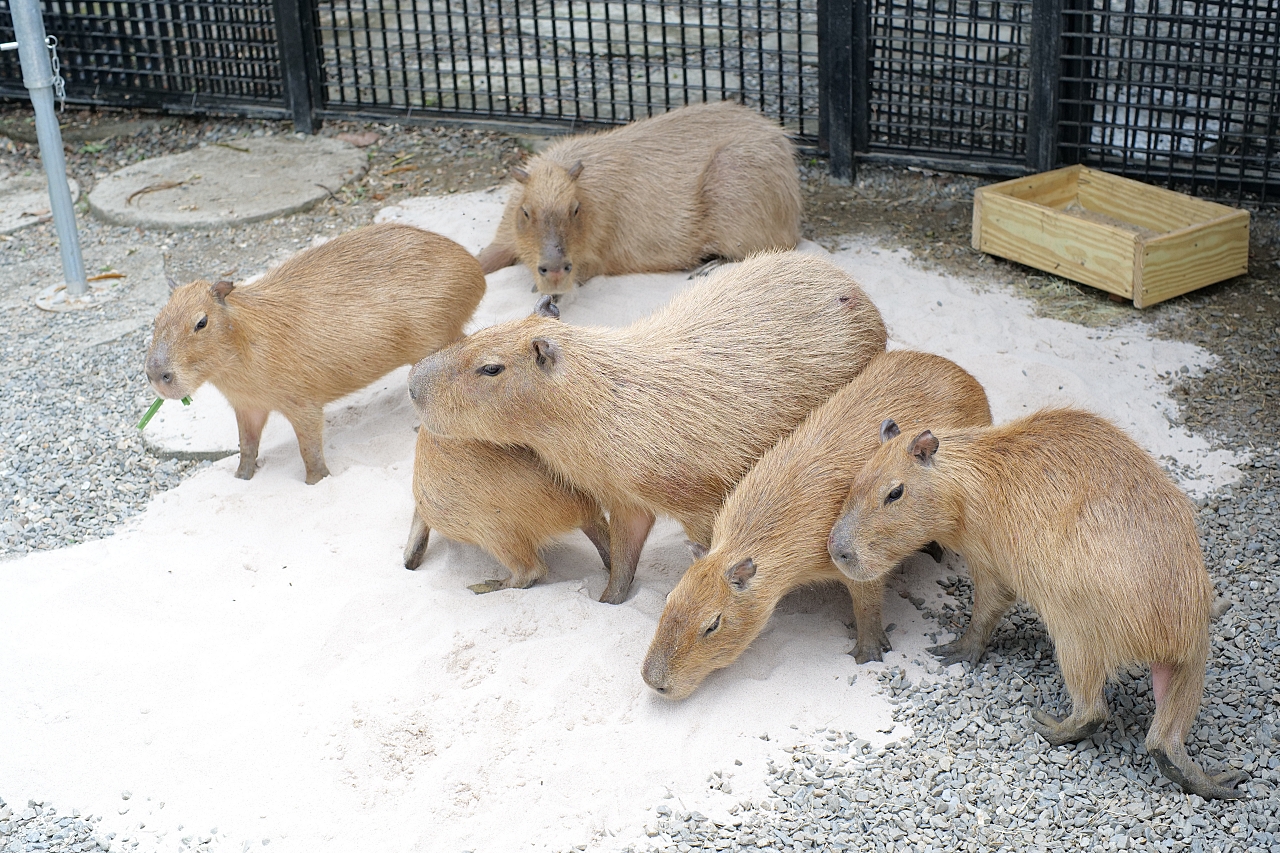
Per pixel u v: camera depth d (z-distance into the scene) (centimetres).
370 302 325
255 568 300
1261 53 427
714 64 549
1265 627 276
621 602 289
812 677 270
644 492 277
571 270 384
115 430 350
